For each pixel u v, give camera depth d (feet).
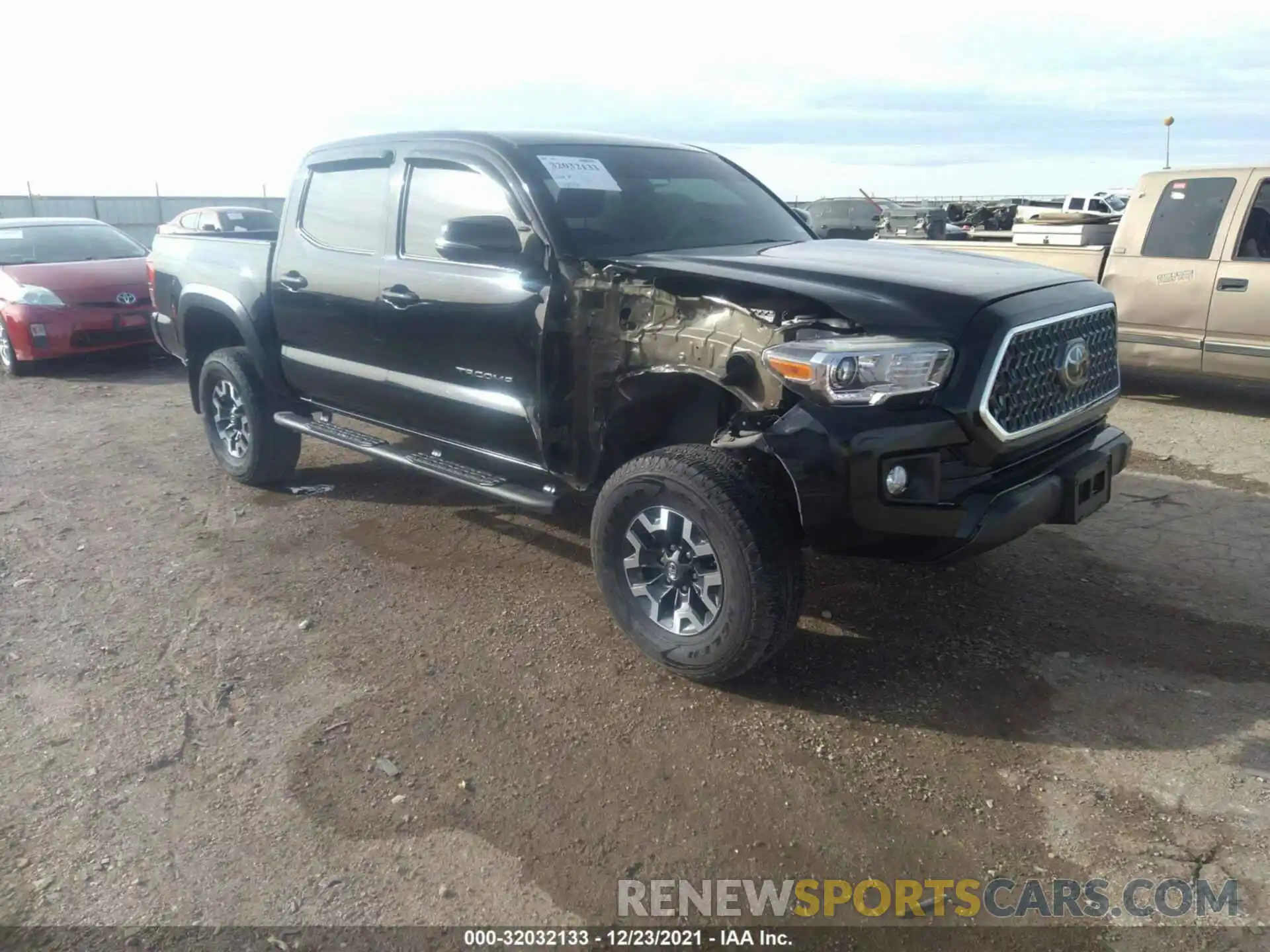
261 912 8.14
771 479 10.70
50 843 9.01
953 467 10.34
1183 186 24.62
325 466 20.90
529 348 12.53
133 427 24.99
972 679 11.54
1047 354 10.97
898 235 45.44
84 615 13.70
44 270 32.55
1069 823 9.01
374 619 13.43
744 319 10.64
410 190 14.49
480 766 10.04
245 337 17.71
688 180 15.02
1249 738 10.23
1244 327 23.52
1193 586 14.01
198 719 11.00
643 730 10.63
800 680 11.59
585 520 17.38
